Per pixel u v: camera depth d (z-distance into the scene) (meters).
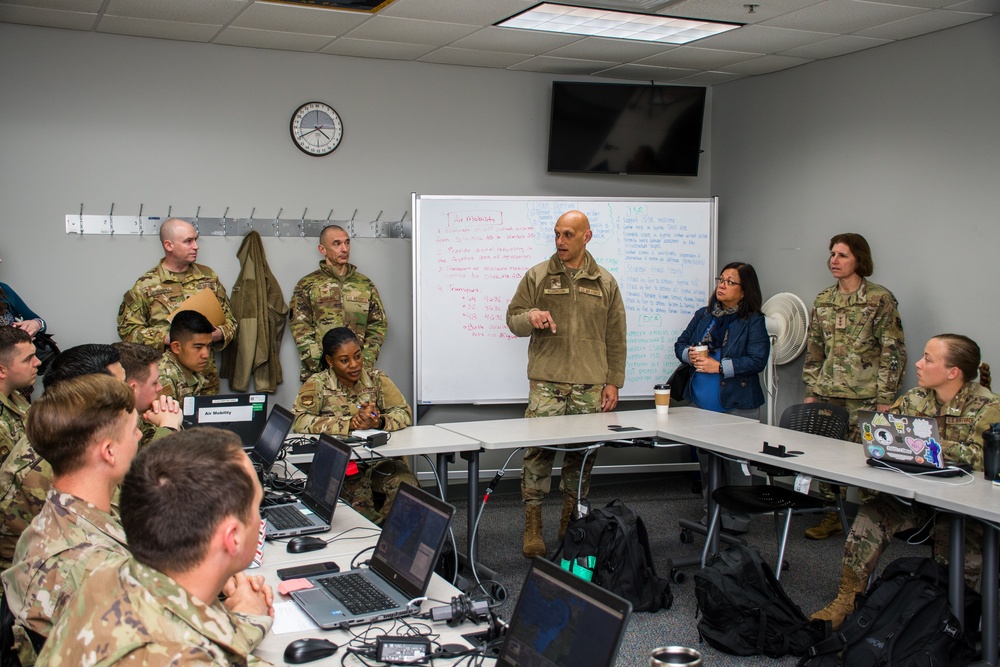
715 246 5.61
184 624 1.26
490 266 5.36
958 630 2.73
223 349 4.93
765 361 4.72
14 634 1.78
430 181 5.43
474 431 3.94
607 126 5.57
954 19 4.21
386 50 5.00
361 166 5.27
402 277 5.42
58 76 4.56
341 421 3.71
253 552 1.34
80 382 1.77
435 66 5.39
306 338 4.95
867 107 4.86
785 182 5.45
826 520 4.63
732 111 5.86
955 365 3.20
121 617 1.25
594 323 4.52
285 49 5.01
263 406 3.41
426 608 1.96
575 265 4.49
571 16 4.27
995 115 4.17
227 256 5.00
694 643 3.25
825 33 4.50
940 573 2.85
